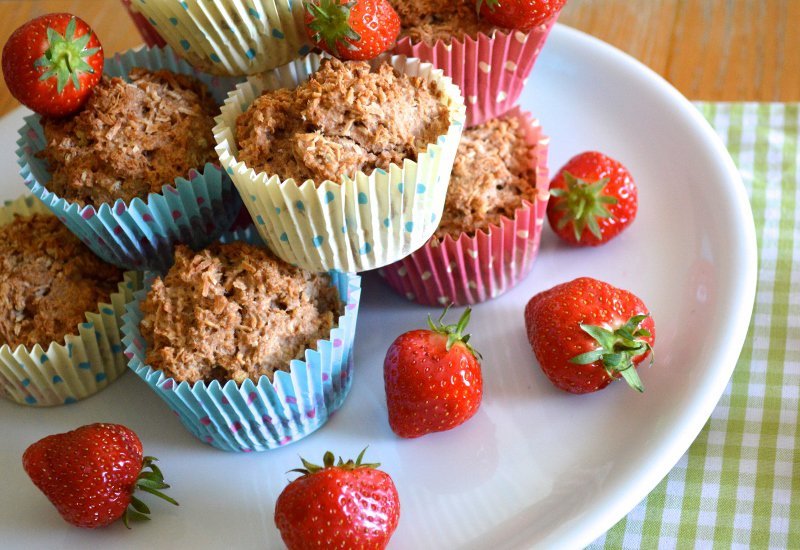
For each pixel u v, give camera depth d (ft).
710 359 1.60
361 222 1.54
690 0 2.06
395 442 1.63
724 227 1.71
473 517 1.56
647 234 1.76
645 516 1.57
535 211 1.67
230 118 1.62
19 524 1.60
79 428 1.57
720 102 1.92
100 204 1.61
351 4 1.54
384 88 1.54
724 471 1.60
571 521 1.52
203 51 1.66
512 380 1.66
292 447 1.64
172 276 1.59
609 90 1.89
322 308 1.62
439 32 1.66
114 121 1.61
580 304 1.60
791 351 1.68
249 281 1.57
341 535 1.47
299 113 1.54
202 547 1.56
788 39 2.00
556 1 1.63
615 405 1.62
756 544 1.54
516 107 1.75
